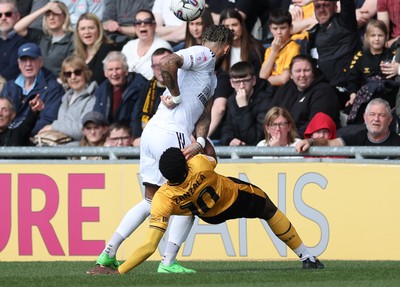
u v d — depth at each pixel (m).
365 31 31.11
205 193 18.28
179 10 21.11
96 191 25.89
